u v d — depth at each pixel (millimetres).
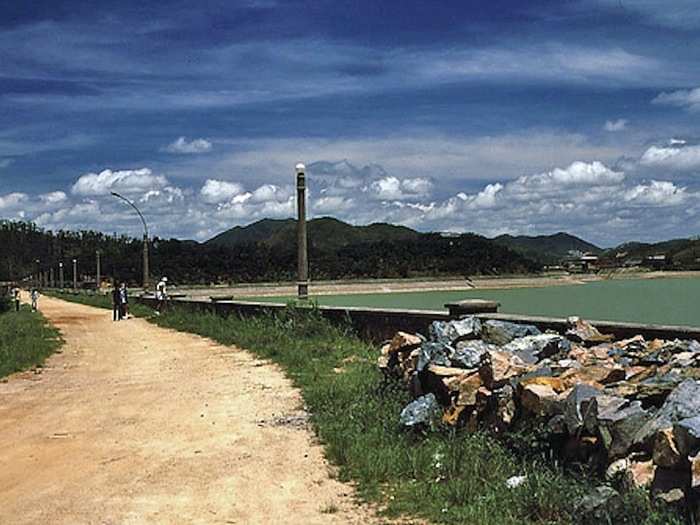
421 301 60844
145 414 10695
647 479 5637
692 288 72312
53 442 9180
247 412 10469
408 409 8461
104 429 9812
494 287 83812
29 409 11406
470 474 6801
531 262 100062
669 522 5152
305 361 14586
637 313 40969
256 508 6500
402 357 10531
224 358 16656
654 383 6859
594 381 7465
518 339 9336
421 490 6605
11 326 28234
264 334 18953
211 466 7855
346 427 8820
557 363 8289
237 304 25516
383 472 7156
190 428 9672
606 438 6156
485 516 5875
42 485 7375
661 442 5523
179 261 84625
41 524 6223
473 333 9859
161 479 7449
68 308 51062
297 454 8164
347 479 7176
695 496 5168
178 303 34656
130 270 91812
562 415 6781
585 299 57000
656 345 8633
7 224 127938
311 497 6723
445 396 8633
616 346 9039
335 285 78250
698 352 7781
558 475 6383
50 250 124438
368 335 16719
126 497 6898
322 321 18375
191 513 6414
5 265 123625
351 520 6094
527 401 7176
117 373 15289
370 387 10695
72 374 15328
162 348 20016
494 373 7840
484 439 7500
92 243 124625
